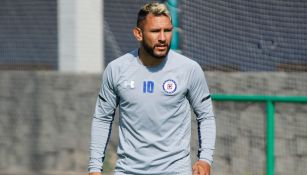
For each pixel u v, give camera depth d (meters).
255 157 32.47
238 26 32.66
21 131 36.47
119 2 34.59
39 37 36.25
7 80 36.69
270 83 32.59
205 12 32.75
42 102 36.25
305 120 31.98
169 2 29.66
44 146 36.16
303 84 32.19
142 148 14.97
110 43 35.03
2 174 35.44
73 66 36.03
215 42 32.91
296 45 32.00
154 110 14.80
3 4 36.62
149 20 14.38
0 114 36.75
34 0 36.12
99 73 35.31
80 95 35.62
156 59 14.66
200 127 15.27
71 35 36.09
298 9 31.70
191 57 32.81
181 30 30.17
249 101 29.75
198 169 14.79
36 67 36.34
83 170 35.50
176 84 14.77
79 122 35.62
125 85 14.85
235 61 32.91
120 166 15.26
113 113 15.55
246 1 32.50
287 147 32.31
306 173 32.09
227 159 32.97
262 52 32.59
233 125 32.78
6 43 36.62
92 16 35.69
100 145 15.53
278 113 32.34
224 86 33.09
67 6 36.03
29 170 36.25
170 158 14.93
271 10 32.19
